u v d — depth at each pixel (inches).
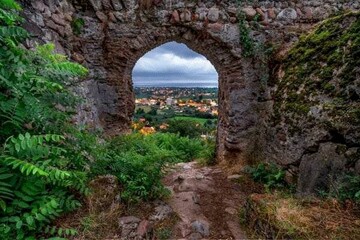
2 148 90.7
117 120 227.6
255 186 177.0
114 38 215.9
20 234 88.6
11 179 91.4
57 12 175.0
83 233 104.0
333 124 136.4
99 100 221.6
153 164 142.1
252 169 193.6
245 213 134.9
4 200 91.2
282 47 212.7
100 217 113.8
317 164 142.4
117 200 124.5
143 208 128.7
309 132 152.4
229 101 228.1
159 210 129.3
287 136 171.8
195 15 215.6
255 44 218.7
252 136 221.6
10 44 97.0
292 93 176.9
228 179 190.1
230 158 230.7
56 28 170.9
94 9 210.2
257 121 219.3
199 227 123.9
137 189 130.6
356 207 110.6
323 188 135.1
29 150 89.9
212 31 217.0
